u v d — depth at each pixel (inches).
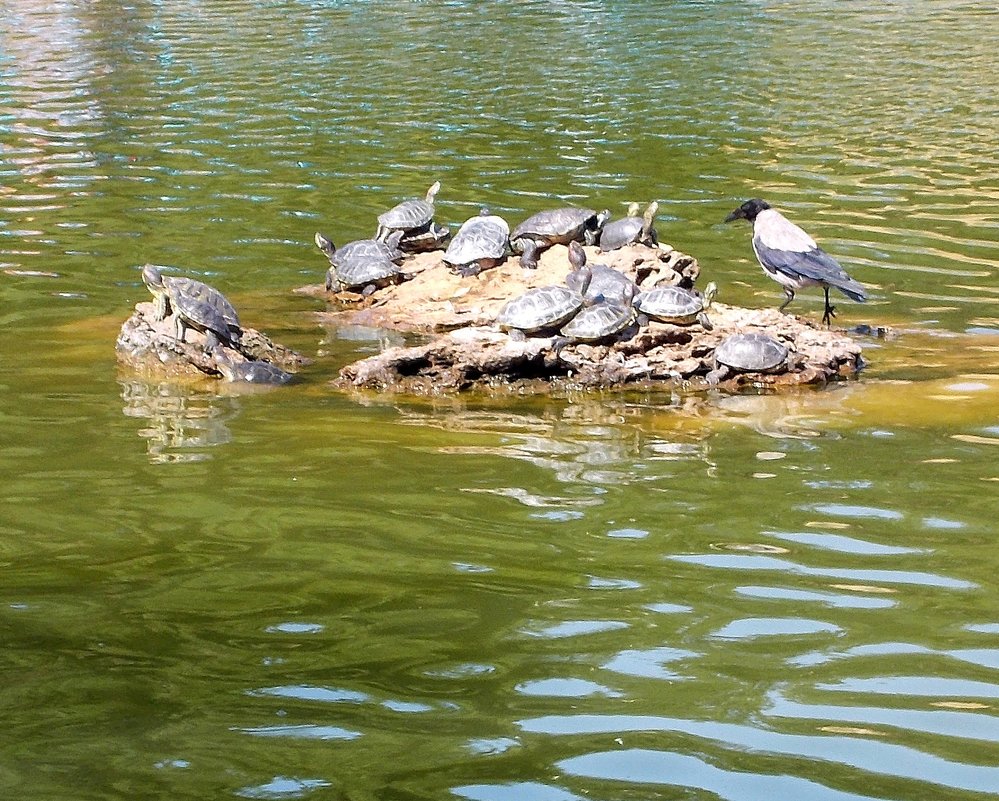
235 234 567.2
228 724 186.4
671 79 948.6
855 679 200.8
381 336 430.9
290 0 1460.4
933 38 1125.7
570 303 393.7
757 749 180.9
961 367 389.4
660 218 589.9
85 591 233.6
